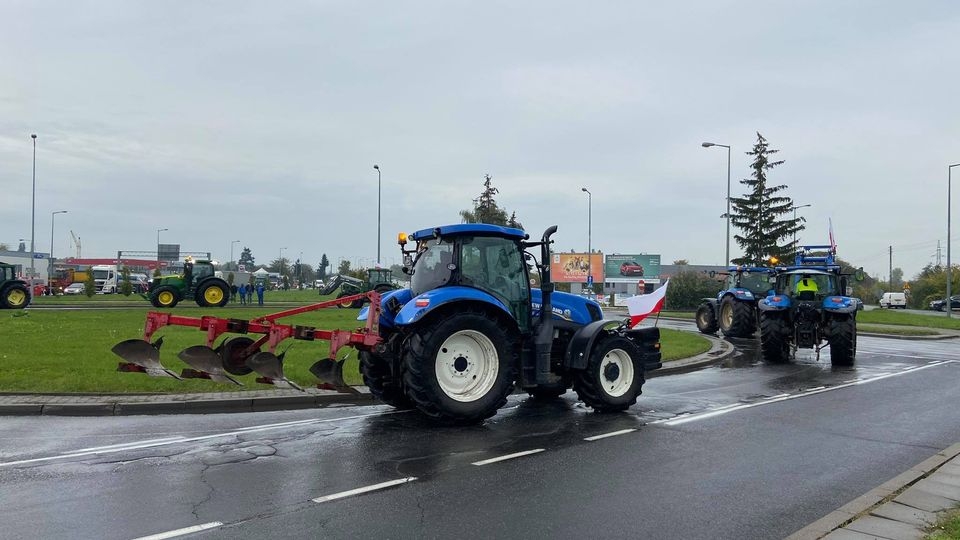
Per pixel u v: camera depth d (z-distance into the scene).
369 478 6.01
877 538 4.43
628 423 8.54
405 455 6.83
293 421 8.57
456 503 5.35
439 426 8.28
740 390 11.51
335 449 7.07
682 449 7.18
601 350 9.29
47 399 9.27
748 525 4.93
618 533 4.75
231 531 4.72
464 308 8.52
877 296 86.06
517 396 10.71
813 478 6.13
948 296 37.56
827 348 19.12
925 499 5.30
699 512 5.20
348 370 11.81
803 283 16.11
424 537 4.63
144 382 10.26
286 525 4.84
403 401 9.54
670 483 5.94
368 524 4.88
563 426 8.33
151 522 4.89
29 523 4.87
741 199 42.81
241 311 29.67
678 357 15.70
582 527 4.86
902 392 11.36
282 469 6.29
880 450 7.21
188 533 4.68
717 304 24.23
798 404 10.09
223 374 8.63
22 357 12.35
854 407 9.85
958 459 6.55
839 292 16.48
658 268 70.38
